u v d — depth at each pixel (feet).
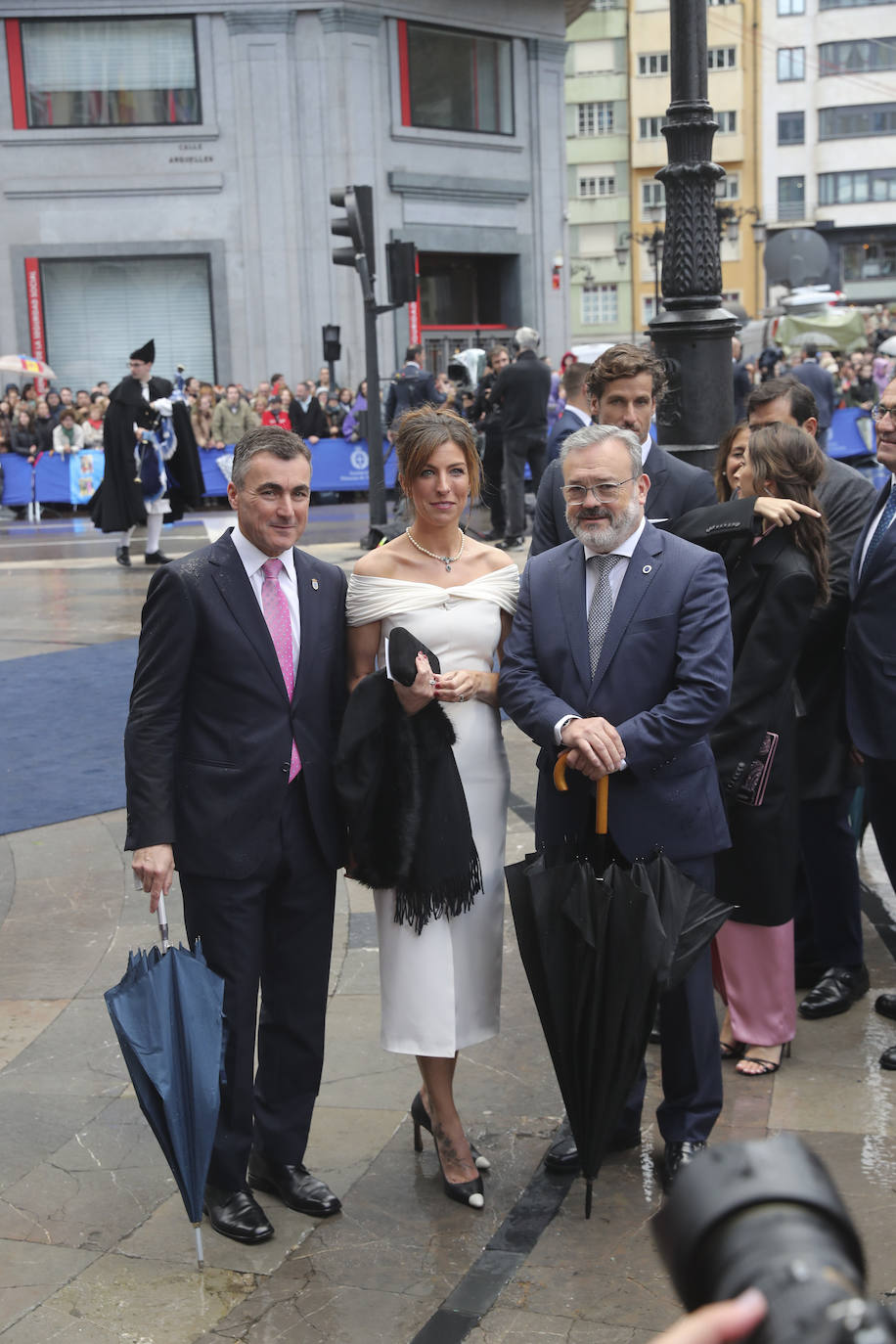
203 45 75.56
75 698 25.18
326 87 75.92
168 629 9.33
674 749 9.43
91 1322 8.38
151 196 77.00
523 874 9.06
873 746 11.86
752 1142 1.99
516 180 85.10
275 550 9.44
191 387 61.67
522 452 40.60
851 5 178.19
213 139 76.43
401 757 9.46
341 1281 8.78
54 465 58.59
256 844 9.46
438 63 80.59
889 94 179.93
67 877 16.47
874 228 184.65
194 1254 9.14
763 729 11.01
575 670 9.84
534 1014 12.76
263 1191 9.98
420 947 9.73
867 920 14.84
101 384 66.49
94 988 13.39
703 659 9.52
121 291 78.43
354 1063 11.91
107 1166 10.27
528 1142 10.56
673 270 18.79
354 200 37.40
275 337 78.18
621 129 176.86
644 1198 9.68
